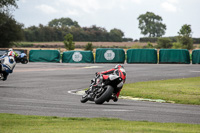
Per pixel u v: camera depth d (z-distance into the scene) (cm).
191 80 6350
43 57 12631
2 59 5125
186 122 2412
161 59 12325
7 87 4850
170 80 6334
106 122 2239
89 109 2947
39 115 2602
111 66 10350
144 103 3566
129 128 1972
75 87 5094
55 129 1936
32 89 4675
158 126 2098
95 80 3319
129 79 6488
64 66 10238
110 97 3219
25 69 8775
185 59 12225
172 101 3803
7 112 2716
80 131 1856
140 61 12325
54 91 4525
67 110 2877
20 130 1898
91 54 12375
